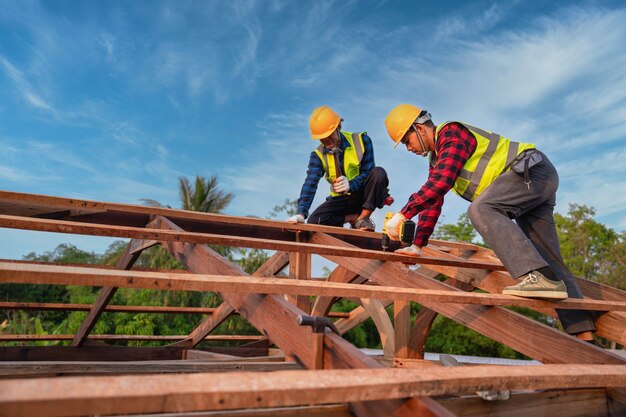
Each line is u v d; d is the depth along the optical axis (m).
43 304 5.92
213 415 1.65
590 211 32.09
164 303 17.34
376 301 5.00
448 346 19.05
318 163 4.89
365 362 1.65
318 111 4.79
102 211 4.23
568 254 30.61
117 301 17.05
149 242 4.27
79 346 5.93
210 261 3.02
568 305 2.84
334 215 5.15
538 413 2.33
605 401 2.54
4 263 1.83
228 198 22.05
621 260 29.89
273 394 1.24
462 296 2.53
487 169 2.96
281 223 4.48
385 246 3.39
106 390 1.12
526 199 2.91
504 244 2.79
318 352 1.86
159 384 1.19
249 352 6.79
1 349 5.46
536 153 2.94
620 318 3.01
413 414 1.44
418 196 2.93
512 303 2.70
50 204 3.89
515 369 1.73
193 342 6.39
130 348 6.14
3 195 3.65
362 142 4.93
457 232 26.78
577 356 2.50
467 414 2.16
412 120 3.17
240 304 2.48
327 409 1.75
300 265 4.54
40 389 1.09
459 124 3.01
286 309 2.06
